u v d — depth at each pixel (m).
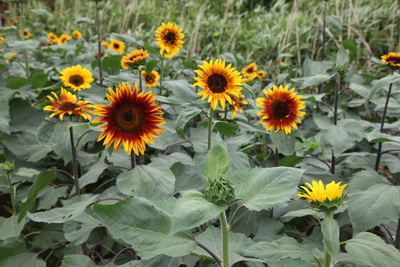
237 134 3.44
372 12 7.47
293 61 7.18
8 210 3.15
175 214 1.22
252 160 3.19
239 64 4.55
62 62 5.52
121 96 1.96
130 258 2.47
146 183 2.07
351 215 2.13
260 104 2.53
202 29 7.98
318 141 3.52
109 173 3.14
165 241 1.51
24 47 3.73
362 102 3.99
